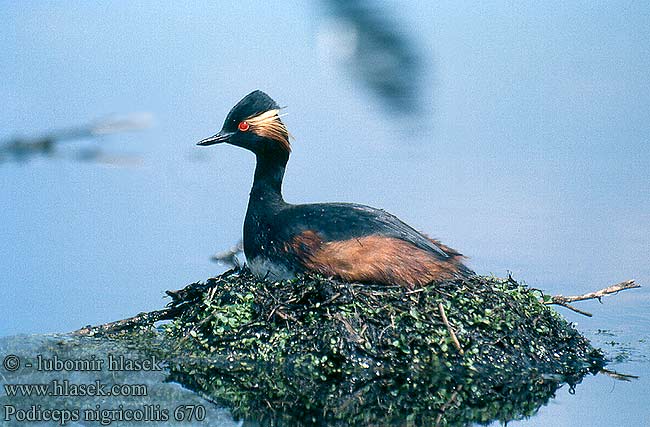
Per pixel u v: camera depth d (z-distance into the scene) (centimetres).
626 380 1323
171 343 1388
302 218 1449
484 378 1309
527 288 1459
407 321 1345
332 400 1266
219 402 1256
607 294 1508
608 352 1418
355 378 1302
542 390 1295
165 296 1535
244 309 1384
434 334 1335
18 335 1424
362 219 1438
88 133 2022
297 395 1270
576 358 1375
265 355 1337
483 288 1402
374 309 1350
